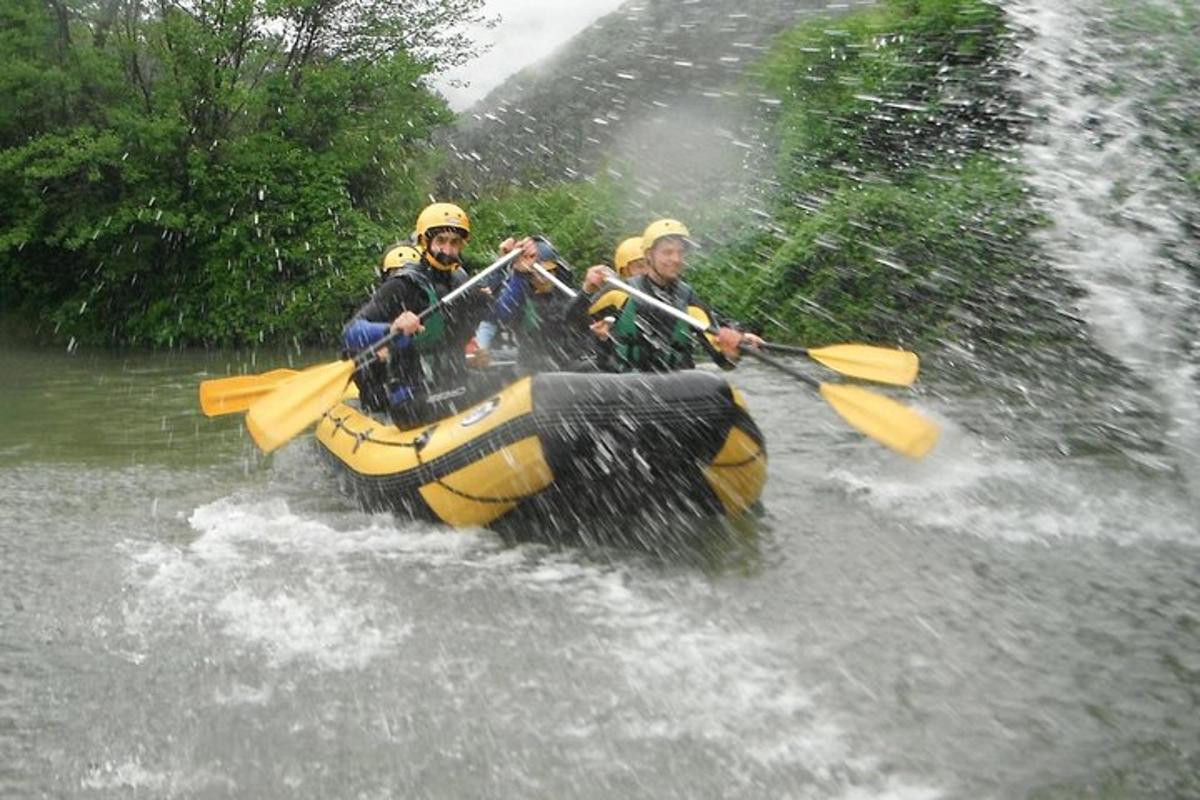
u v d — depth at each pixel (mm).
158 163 14844
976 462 7289
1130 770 3516
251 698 4023
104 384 11203
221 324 14539
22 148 14391
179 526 6051
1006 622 4691
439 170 18969
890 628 4633
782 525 6027
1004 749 3643
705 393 5742
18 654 4395
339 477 6602
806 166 14031
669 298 6582
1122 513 6176
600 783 3438
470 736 3736
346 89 15711
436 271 6730
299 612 4809
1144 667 4254
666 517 5879
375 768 3547
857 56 14320
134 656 4379
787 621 4715
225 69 14852
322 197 15117
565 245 15672
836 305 11891
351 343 6488
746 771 3500
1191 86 9523
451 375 6715
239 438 8312
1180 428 8000
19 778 3529
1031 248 10680
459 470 5762
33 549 5652
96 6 15352
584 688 4074
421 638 4539
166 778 3518
